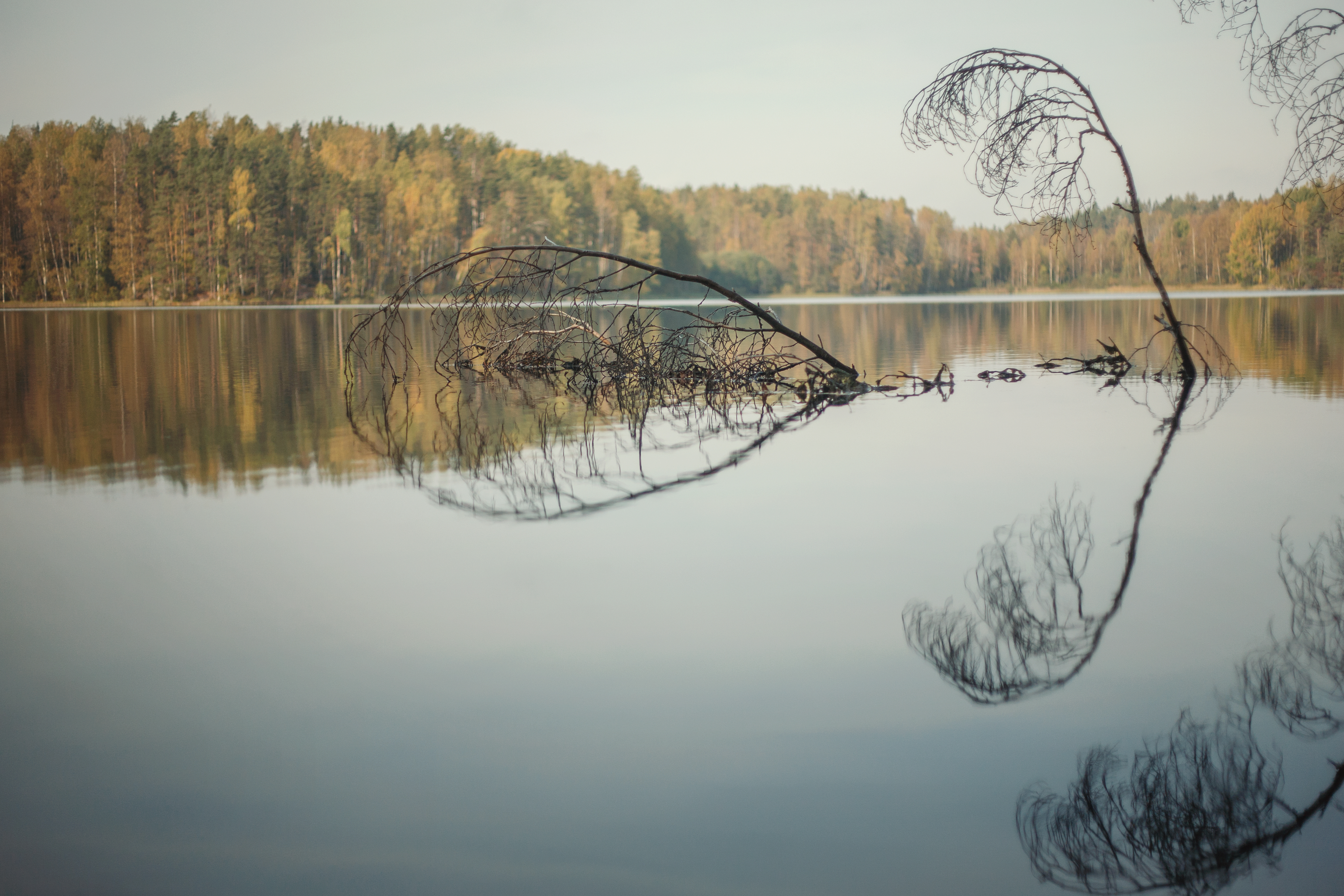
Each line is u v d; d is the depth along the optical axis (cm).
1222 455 693
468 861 197
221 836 205
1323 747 238
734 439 820
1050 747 242
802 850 198
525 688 280
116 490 587
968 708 265
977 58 1227
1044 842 200
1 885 189
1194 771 229
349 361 1378
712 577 392
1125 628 328
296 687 283
